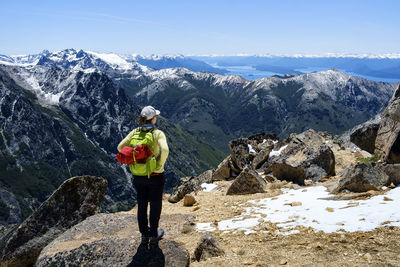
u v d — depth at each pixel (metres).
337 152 23.08
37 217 9.78
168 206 18.02
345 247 7.20
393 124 16.48
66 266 6.71
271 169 19.55
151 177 6.77
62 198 10.32
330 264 6.44
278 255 7.30
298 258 6.98
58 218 10.09
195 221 12.03
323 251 7.16
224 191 18.20
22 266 9.18
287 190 15.45
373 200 10.45
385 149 16.48
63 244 8.05
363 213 9.28
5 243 9.82
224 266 7.10
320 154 17.11
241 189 16.62
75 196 10.54
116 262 6.54
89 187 10.83
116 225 9.14
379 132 18.03
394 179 11.95
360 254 6.71
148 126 6.85
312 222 9.41
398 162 15.23
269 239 8.58
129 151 6.64
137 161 6.67
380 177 12.02
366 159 18.48
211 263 7.41
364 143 21.47
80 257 6.85
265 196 14.87
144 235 7.02
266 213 11.61
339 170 18.62
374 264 6.15
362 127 21.55
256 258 7.30
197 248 8.18
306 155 17.86
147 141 6.65
